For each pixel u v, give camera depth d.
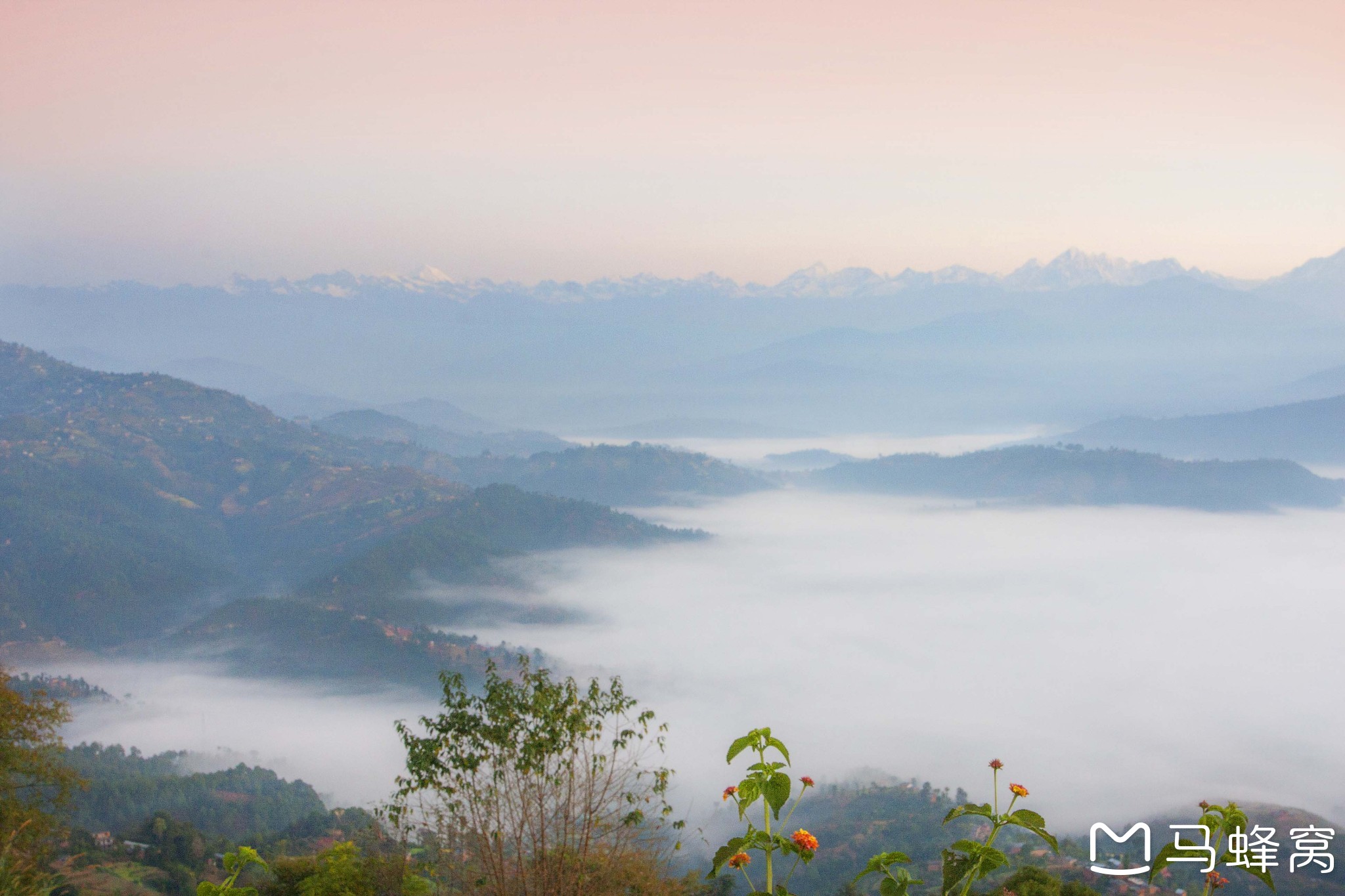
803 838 4.63
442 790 8.23
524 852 8.02
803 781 4.77
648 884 7.98
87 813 90.00
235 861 6.20
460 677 8.64
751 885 4.64
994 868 4.27
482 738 8.34
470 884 8.07
